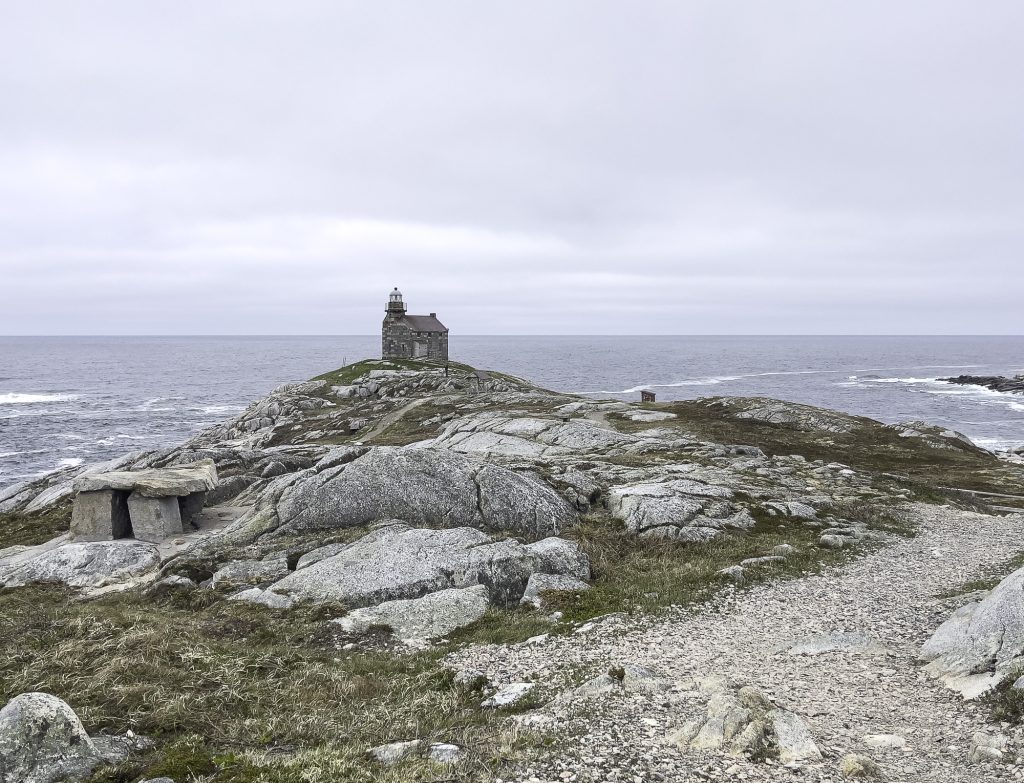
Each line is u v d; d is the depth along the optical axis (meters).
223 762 9.84
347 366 111.44
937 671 13.23
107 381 192.38
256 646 16.12
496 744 10.64
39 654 14.05
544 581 20.52
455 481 27.30
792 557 23.27
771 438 57.44
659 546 25.28
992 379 163.00
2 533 33.06
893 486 38.97
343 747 10.46
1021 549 24.97
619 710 11.84
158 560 24.62
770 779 9.46
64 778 9.17
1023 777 9.23
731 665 14.27
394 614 18.08
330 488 26.61
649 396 87.88
